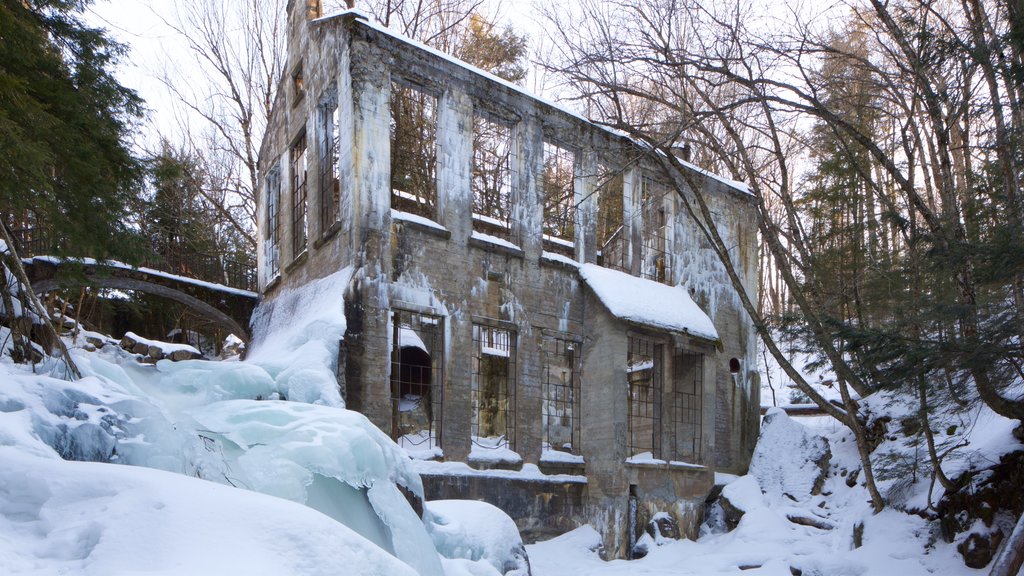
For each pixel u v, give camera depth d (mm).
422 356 21172
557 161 26062
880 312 18609
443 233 17641
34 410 8297
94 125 13148
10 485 6266
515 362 18547
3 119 10461
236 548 5770
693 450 21047
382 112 17172
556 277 19578
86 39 13078
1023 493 13617
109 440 8742
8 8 11875
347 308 15953
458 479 16547
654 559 17594
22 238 18141
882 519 15820
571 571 16484
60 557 5496
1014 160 11984
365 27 17188
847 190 22484
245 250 31047
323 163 18641
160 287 20094
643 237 22828
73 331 21438
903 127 16516
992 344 10820
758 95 16031
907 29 15477
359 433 10938
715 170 28062
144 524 5805
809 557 15477
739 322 23828
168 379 14352
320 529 6332
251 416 11555
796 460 21344
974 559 13273
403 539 10344
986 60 11883
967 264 11930
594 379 19453
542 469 18391
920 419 15758
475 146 26781
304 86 19562
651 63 17562
